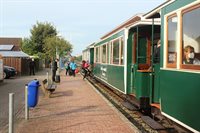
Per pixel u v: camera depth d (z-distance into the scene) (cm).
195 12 719
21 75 4331
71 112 1352
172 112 831
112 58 1888
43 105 1555
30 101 1244
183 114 762
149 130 1088
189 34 747
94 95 1977
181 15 791
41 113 1333
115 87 1756
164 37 905
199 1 700
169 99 853
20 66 4294
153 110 1121
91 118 1215
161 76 923
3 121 1191
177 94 800
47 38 7762
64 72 5475
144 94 1207
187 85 745
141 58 1317
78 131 1005
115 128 1044
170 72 852
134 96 1337
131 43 1430
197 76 698
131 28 1406
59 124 1111
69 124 1109
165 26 899
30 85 1248
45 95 1886
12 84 2844
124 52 1461
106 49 2181
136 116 1343
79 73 4962
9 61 4275
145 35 1319
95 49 3055
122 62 1528
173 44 842
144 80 1205
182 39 786
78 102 1659
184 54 772
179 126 816
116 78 1720
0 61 2895
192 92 717
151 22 1204
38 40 8256
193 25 727
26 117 1197
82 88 2456
